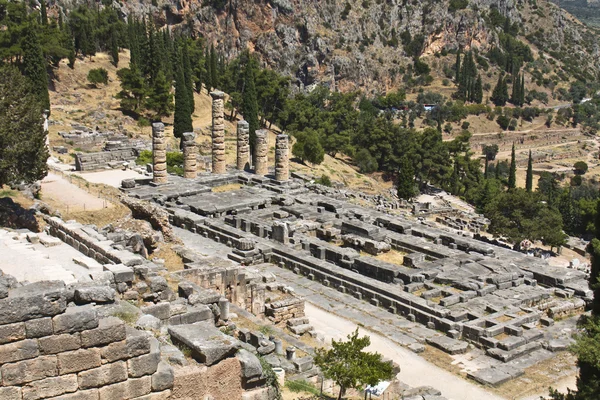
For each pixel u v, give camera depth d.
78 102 108.38
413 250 49.88
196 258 36.34
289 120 130.38
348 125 136.62
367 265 45.09
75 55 126.00
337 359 26.27
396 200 98.50
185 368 15.92
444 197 116.19
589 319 28.55
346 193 88.62
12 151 39.94
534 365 34.28
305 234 53.12
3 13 115.75
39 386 13.80
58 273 22.17
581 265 61.97
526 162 193.75
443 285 42.84
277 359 27.50
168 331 17.72
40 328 13.70
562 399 27.17
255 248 47.66
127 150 78.44
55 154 78.25
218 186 68.81
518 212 70.81
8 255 24.41
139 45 134.12
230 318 30.86
